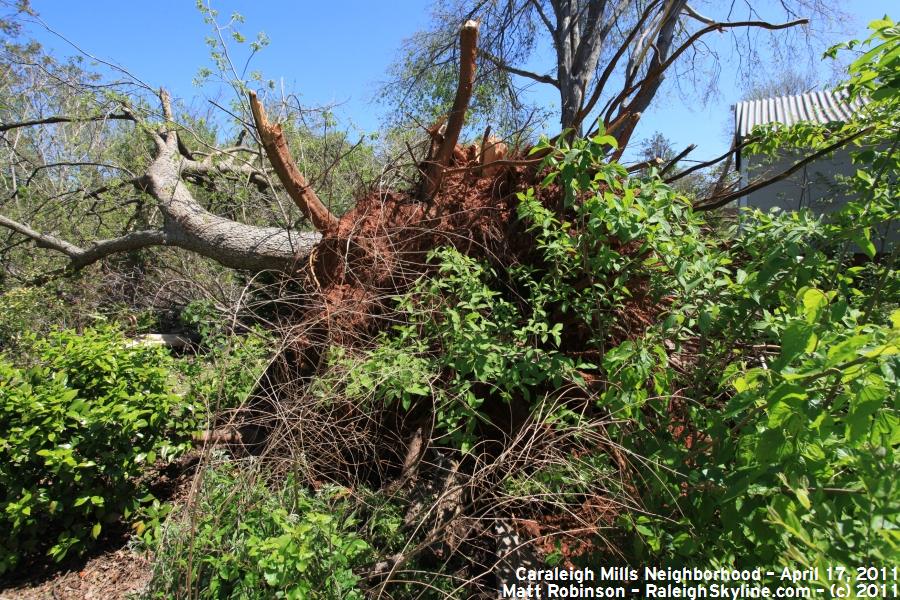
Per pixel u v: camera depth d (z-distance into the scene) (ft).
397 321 10.68
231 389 10.96
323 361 9.86
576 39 43.37
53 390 11.07
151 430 11.91
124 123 29.55
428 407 10.37
